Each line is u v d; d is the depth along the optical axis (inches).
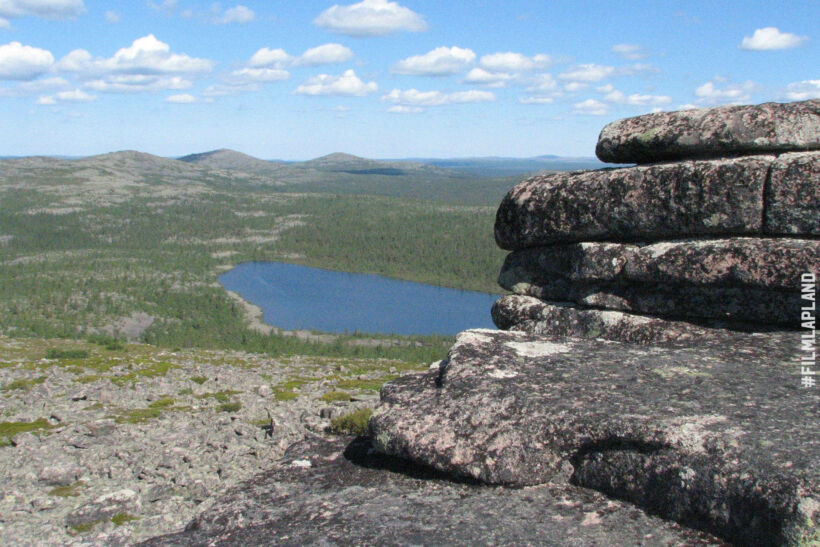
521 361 353.1
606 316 414.3
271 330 7037.4
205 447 914.7
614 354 358.6
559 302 449.4
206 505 681.0
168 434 1013.8
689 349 361.7
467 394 319.6
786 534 214.7
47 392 1438.2
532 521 261.3
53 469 795.4
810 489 219.1
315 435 378.0
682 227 391.9
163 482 764.0
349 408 1034.1
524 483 287.6
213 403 1362.0
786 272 354.3
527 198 455.8
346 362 2485.2
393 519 270.5
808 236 358.6
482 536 252.5
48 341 3144.7
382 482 307.3
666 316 401.4
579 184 430.9
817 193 350.9
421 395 333.4
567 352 364.8
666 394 302.0
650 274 397.4
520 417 298.7
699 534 242.8
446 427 307.0
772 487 226.1
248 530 274.2
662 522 253.1
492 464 288.7
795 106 381.1
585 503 271.3
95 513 661.9
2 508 709.9
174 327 7805.1
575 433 286.4
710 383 310.7
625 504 267.6
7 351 2667.3
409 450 307.4
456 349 369.7
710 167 380.5
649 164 417.4
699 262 378.9
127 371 1784.0
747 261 365.1
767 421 266.2
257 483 320.5
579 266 428.5
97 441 972.6
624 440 274.2
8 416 1216.2
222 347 5600.4
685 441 260.2
